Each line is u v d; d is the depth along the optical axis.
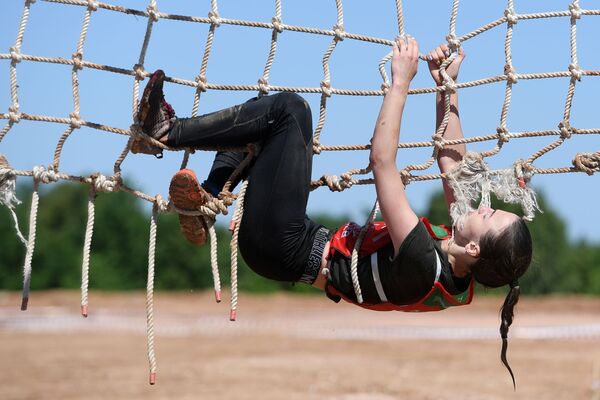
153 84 7.74
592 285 53.12
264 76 8.70
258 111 7.76
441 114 8.74
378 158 7.39
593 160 8.66
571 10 9.09
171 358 25.06
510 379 20.80
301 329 34.53
